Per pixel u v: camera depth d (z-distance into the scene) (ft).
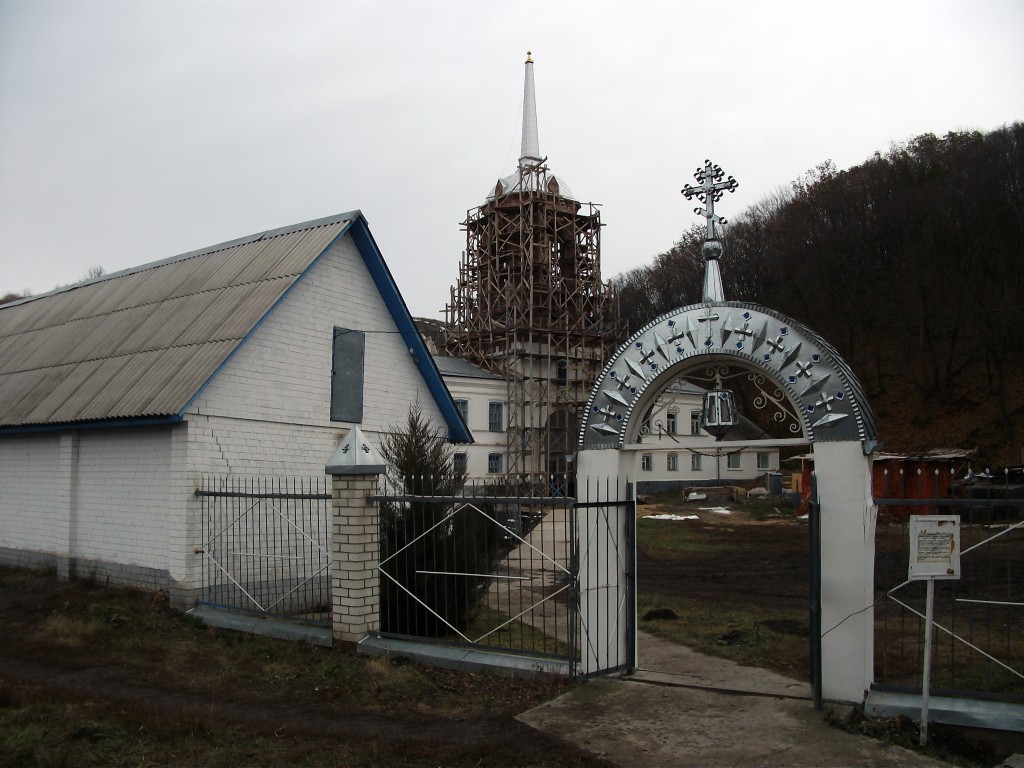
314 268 46.14
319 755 22.03
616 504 29.45
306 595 43.34
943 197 173.37
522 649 30.07
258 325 41.68
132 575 41.16
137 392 41.42
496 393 145.07
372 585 33.06
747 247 213.25
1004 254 162.71
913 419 163.43
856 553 24.99
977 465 113.19
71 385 46.29
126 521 41.81
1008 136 173.27
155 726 23.67
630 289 247.29
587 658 28.91
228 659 31.83
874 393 173.17
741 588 53.83
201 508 39.04
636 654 32.76
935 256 172.55
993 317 160.35
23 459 48.26
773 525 94.84
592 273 162.91
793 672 30.50
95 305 55.31
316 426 45.57
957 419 157.99
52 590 42.11
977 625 39.68
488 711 25.98
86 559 43.70
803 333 26.16
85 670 30.55
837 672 25.16
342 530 33.01
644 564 66.08
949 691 23.99
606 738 23.35
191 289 49.21
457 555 35.27
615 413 29.40
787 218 206.69
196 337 43.21
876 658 32.48
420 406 53.62
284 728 24.14
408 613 33.55
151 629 35.86
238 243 52.06
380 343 50.72
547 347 152.97
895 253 181.16
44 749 21.42
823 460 25.57
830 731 23.52
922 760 21.48
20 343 56.34
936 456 92.99
